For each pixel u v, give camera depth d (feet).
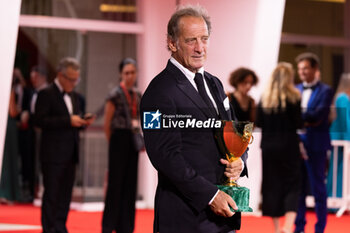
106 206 43.88
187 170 20.67
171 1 67.26
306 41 77.71
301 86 45.50
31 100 70.33
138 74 71.36
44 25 71.61
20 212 64.18
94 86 70.74
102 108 70.08
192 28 21.35
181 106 21.15
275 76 43.29
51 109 45.37
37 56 71.77
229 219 21.84
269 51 55.83
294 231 48.73
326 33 78.95
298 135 43.88
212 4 53.62
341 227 55.47
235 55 53.72
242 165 22.06
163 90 21.21
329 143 45.88
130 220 44.57
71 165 45.75
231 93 43.04
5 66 37.81
